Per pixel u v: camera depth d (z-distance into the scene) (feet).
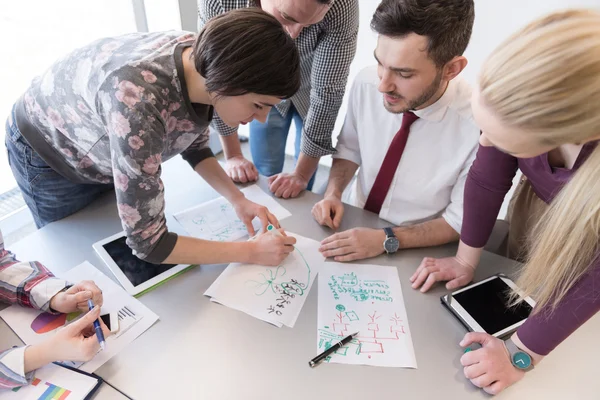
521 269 2.84
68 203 3.46
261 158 5.48
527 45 1.73
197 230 3.31
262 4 3.30
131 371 2.29
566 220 1.99
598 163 1.81
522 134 1.82
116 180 2.42
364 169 4.03
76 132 2.93
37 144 3.11
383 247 3.16
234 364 2.35
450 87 3.27
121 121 2.27
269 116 4.99
